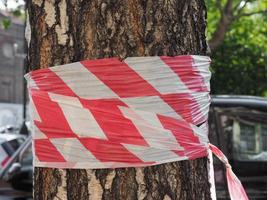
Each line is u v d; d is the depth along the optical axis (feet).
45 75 3.57
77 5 3.61
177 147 3.56
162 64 3.55
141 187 3.53
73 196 3.57
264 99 7.71
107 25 3.56
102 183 3.53
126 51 3.55
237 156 7.24
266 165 7.28
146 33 3.58
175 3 3.66
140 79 3.51
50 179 3.62
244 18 24.95
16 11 21.48
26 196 8.77
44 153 3.58
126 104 3.49
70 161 3.53
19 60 53.98
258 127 7.41
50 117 3.54
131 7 3.57
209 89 3.84
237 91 25.03
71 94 3.52
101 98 3.50
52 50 3.63
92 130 3.49
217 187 6.97
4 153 12.44
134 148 3.49
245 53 25.04
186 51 3.69
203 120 3.73
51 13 3.65
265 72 25.39
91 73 3.51
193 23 3.77
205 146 3.73
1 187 8.99
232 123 7.38
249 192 7.14
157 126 3.51
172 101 3.55
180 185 3.61
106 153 3.49
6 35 52.24
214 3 21.56
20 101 55.52
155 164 3.52
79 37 3.59
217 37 20.06
